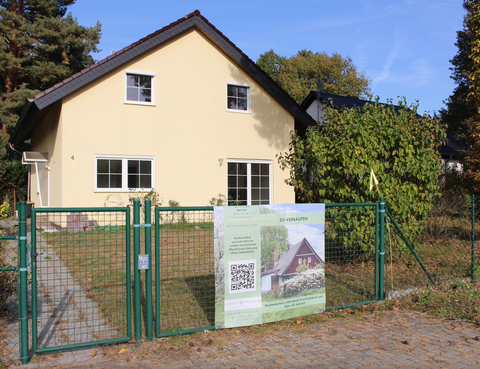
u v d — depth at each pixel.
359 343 4.16
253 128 14.14
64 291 5.57
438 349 4.04
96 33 24.92
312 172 7.04
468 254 7.86
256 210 4.54
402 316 5.05
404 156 6.73
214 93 13.43
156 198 12.05
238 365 3.61
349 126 6.54
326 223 6.22
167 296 5.31
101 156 11.78
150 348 3.90
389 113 6.95
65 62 22.91
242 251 4.46
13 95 21.70
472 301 5.51
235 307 4.42
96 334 4.17
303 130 15.81
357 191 6.74
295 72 41.75
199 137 13.20
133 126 12.21
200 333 4.31
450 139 23.06
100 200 11.70
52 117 12.62
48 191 13.37
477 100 10.28
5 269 3.77
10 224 4.72
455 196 11.48
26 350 3.58
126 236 3.97
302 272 4.85
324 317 4.96
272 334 4.39
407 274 6.57
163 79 12.62
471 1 10.55
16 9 23.03
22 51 22.77
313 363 3.67
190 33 13.00
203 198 13.26
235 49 13.49
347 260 6.60
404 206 6.57
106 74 11.81
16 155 24.31
